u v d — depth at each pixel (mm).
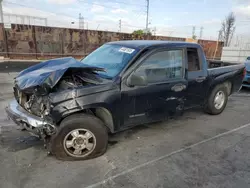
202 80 4004
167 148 3197
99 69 2844
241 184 2412
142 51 3160
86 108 2643
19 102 2971
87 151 2803
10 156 2816
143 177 2475
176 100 3580
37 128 2545
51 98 2480
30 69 3180
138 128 3928
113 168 2633
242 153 3119
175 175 2533
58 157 2725
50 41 14742
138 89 3043
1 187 2221
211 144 3373
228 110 5238
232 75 4797
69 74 2797
